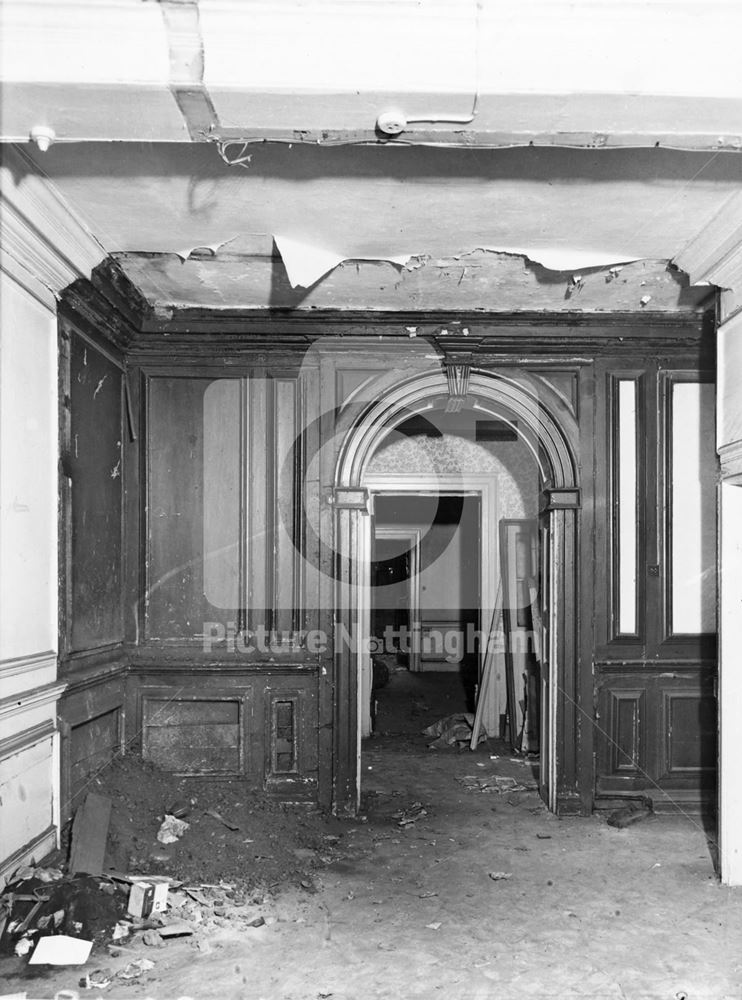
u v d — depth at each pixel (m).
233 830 4.32
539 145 2.70
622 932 3.38
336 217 3.54
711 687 5.05
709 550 5.09
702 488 5.10
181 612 4.97
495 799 5.35
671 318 4.92
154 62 2.36
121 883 3.57
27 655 3.48
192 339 4.95
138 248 3.92
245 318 4.90
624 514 5.09
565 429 5.04
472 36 2.34
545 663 5.23
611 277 4.30
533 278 4.34
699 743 5.05
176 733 4.93
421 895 3.77
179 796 4.57
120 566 4.84
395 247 3.89
